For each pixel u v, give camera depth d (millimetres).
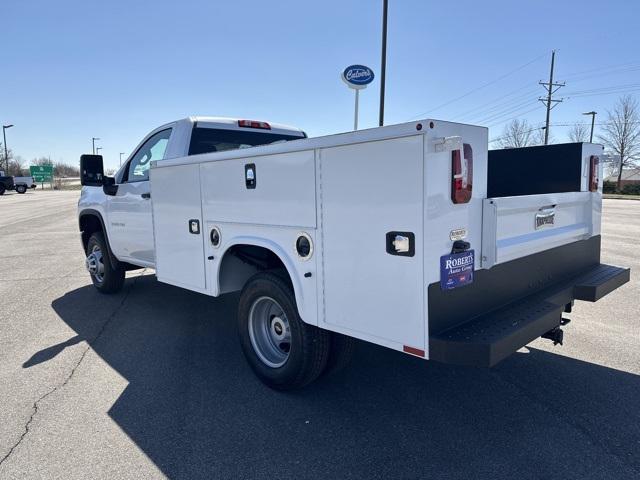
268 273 3611
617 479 2621
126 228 5512
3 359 4375
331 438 3051
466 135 2602
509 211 2926
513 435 3059
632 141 53938
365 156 2664
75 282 7547
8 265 9133
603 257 9219
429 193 2412
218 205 3877
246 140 5336
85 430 3166
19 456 2887
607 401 3494
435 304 2523
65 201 33375
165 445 2988
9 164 76688
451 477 2652
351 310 2879
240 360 4348
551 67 44156
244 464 2793
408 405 3469
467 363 2467
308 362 3383
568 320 3705
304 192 3082
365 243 2730
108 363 4277
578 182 3914
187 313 5797
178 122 5000
